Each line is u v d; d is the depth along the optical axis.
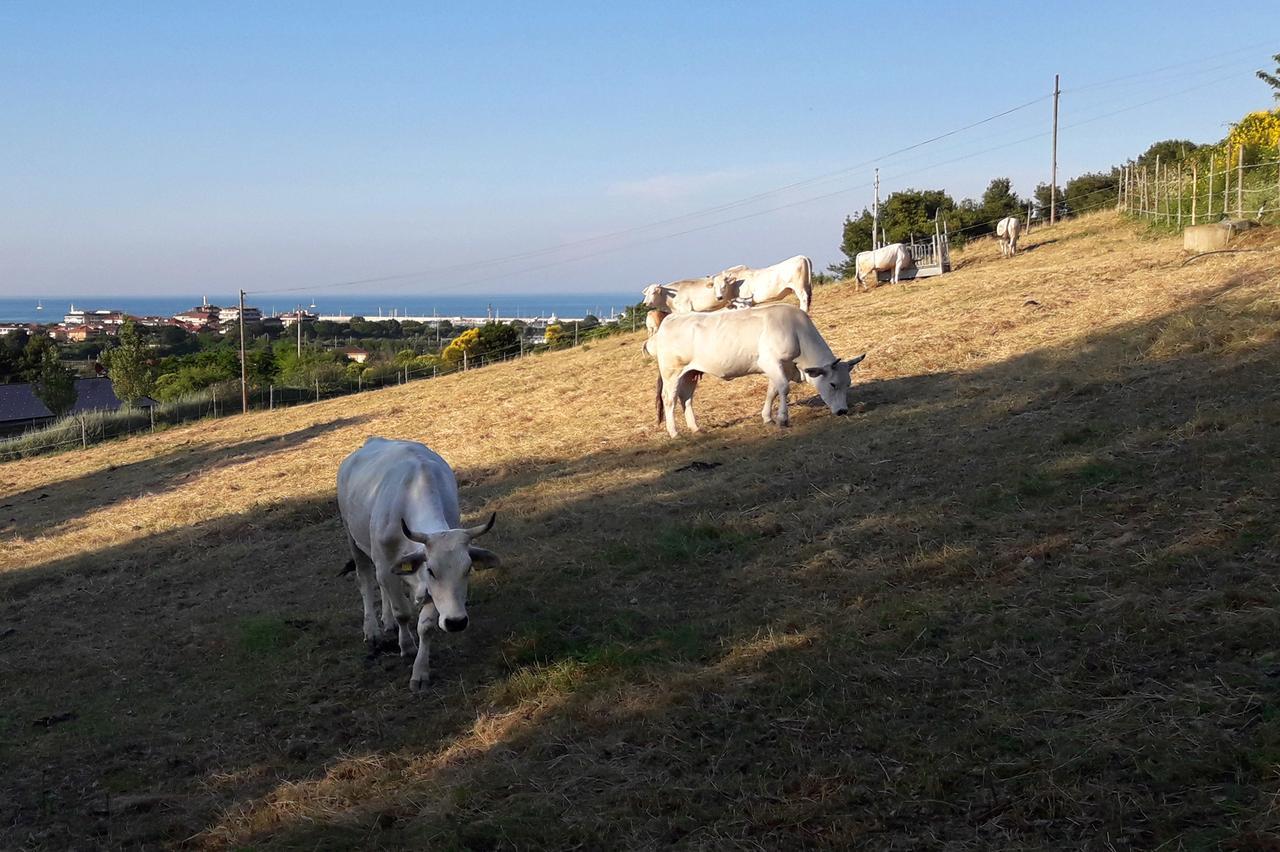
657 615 7.77
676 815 4.89
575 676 6.75
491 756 5.93
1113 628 5.95
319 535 13.57
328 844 5.14
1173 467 8.31
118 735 7.25
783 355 14.26
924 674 5.91
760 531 9.36
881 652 6.28
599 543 9.91
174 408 41.00
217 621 9.99
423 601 6.86
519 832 4.92
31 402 55.03
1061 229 36.25
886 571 7.70
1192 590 6.20
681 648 6.97
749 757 5.37
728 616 7.43
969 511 8.66
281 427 29.56
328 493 16.27
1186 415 9.62
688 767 5.38
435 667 7.62
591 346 33.09
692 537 9.48
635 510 11.03
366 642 8.37
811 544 8.71
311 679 7.84
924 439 11.57
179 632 9.77
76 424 38.28
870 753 5.20
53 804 6.23
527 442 17.98
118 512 19.64
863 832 4.53
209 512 17.30
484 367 35.16
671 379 15.13
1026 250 32.03
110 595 12.16
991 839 4.34
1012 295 21.45
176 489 21.50
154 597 11.73
